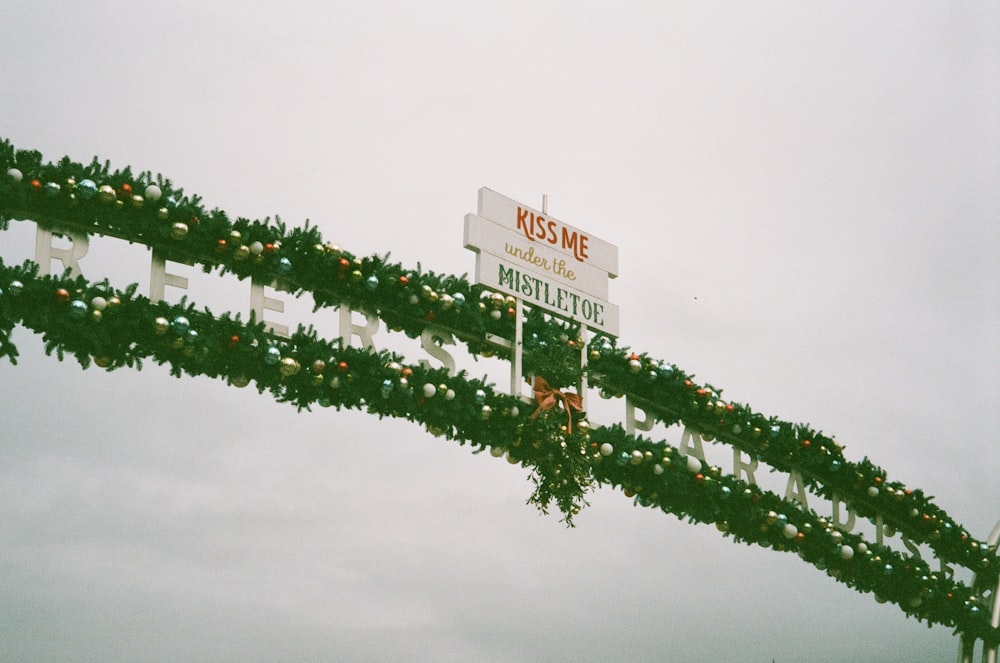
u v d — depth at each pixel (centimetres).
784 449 912
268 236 657
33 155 580
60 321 565
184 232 616
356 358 670
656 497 832
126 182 604
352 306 703
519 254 775
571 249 815
